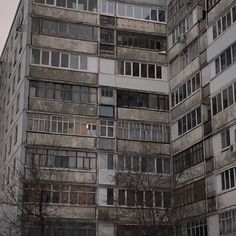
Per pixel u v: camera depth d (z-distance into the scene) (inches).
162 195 1860.2
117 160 1889.8
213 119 1668.3
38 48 1908.2
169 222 1738.4
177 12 2000.5
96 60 1968.5
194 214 1713.8
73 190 1806.1
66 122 1872.5
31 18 1931.6
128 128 1937.7
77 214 1784.0
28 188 1573.6
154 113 1978.3
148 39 2060.8
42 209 1568.7
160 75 2028.8
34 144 1811.0
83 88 1929.1
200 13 1827.0
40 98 1866.4
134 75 2000.5
